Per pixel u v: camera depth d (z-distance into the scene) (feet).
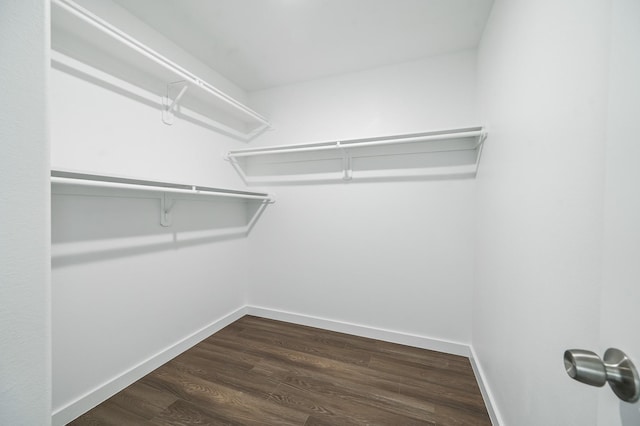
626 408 1.08
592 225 1.77
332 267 6.97
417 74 6.11
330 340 6.38
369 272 6.60
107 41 3.94
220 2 4.42
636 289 1.07
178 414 3.98
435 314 6.04
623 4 1.16
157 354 5.17
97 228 4.17
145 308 4.96
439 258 5.99
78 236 3.93
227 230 7.17
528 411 2.75
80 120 3.96
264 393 4.46
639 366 1.02
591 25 1.79
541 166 2.53
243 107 6.19
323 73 6.77
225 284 7.12
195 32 5.21
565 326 2.10
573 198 2.00
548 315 2.37
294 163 7.31
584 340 1.85
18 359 1.37
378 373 5.05
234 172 7.35
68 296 3.82
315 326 7.13
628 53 1.13
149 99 5.00
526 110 2.89
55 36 3.66
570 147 2.05
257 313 7.79
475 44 5.52
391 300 6.41
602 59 1.67
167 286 5.43
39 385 1.45
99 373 4.20
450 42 5.47
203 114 6.29
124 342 4.59
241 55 6.00
